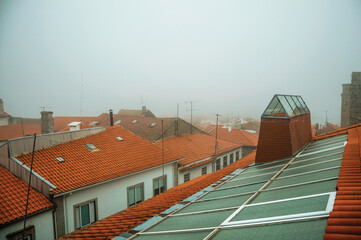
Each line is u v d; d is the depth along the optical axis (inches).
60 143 717.9
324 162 352.2
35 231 503.2
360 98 868.6
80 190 591.8
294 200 226.7
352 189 207.2
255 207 241.3
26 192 534.0
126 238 269.7
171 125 1280.8
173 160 863.1
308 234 150.9
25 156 612.4
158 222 296.2
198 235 207.8
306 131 636.1
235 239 175.6
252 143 1611.7
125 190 706.8
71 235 358.0
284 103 528.7
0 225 441.4
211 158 1131.9
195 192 422.9
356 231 140.3
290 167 401.1
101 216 643.5
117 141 849.5
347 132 594.6
